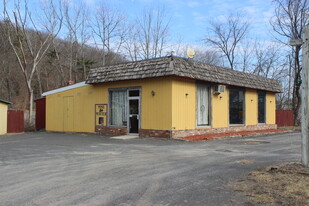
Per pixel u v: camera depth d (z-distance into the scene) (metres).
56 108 21.64
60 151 11.55
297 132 22.59
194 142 14.22
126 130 17.39
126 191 5.93
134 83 16.91
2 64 44.66
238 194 5.62
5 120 21.66
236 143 13.95
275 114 25.92
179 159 9.51
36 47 36.88
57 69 42.25
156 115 15.82
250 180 6.57
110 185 6.38
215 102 18.42
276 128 25.45
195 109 16.86
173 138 14.98
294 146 12.89
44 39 38.25
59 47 40.56
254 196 5.45
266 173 7.11
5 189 6.16
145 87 16.38
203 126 17.42
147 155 10.35
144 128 16.34
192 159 9.50
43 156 10.41
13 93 48.06
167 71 14.66
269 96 24.70
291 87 36.91
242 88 21.16
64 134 19.67
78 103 20.19
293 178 6.49
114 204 5.15
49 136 18.39
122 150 11.62
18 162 9.30
